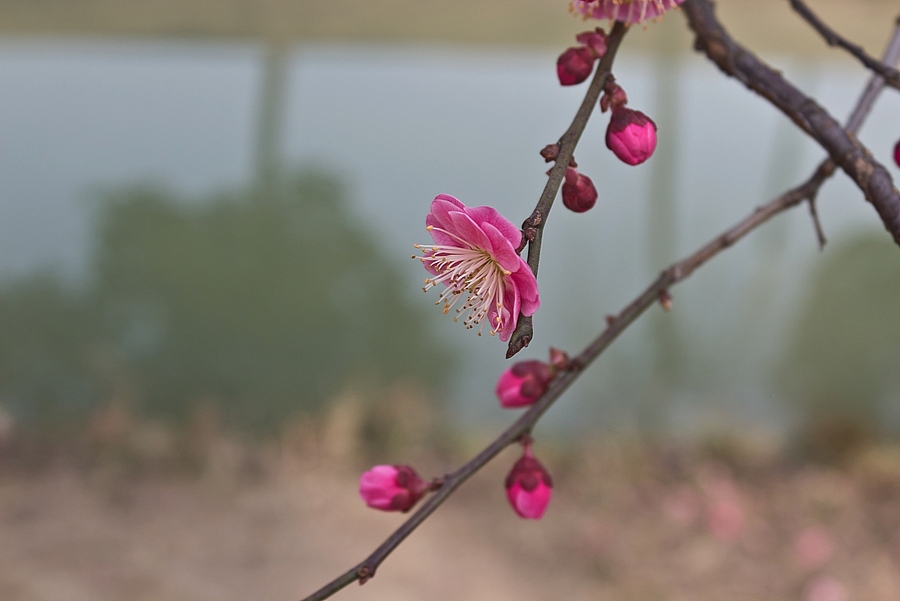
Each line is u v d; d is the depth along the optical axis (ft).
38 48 23.12
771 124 22.80
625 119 3.81
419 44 23.84
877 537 18.30
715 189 22.95
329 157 23.62
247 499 19.54
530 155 23.21
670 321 22.71
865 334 22.52
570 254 22.65
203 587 16.48
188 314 23.30
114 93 23.40
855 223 22.63
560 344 22.67
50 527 18.10
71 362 22.94
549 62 23.57
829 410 22.49
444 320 23.09
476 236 3.10
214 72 23.67
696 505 19.03
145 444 21.47
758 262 22.82
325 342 23.30
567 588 16.70
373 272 23.40
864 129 21.90
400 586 16.67
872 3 22.94
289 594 16.30
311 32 23.79
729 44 4.45
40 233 23.09
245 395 23.03
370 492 4.40
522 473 4.52
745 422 22.70
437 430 22.48
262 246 23.49
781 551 17.76
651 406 22.65
